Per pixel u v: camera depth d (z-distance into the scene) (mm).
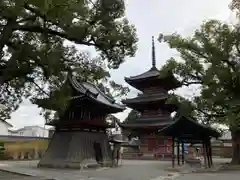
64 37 18094
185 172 24984
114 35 18328
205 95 27031
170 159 47062
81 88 31469
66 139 30422
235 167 28984
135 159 50562
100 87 44844
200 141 30469
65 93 20000
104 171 26078
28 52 16562
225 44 26500
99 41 18547
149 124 51750
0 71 16359
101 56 19922
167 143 50344
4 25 15992
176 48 29672
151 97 53469
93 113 32312
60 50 18312
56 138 31203
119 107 34688
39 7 13969
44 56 16875
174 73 30547
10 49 17750
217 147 61312
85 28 17484
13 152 46844
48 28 17406
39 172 24062
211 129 27312
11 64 16297
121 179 20141
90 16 17484
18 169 26719
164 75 31469
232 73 25719
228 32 26719
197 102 29625
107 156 32156
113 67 20453
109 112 34469
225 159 49688
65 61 19328
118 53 19641
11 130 84375
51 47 18047
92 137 31219
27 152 48812
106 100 35469
